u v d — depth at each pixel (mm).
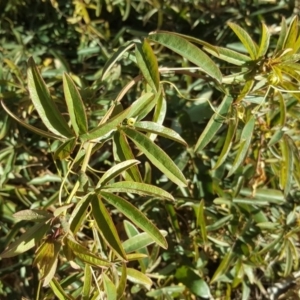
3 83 617
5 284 651
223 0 694
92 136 428
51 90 645
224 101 524
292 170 583
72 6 696
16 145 643
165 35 476
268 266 697
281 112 532
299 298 717
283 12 702
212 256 699
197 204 646
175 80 692
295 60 489
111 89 669
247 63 502
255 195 658
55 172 697
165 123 710
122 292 467
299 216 678
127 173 464
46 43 718
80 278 583
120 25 731
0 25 696
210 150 661
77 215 415
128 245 546
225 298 684
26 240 400
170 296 649
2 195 645
